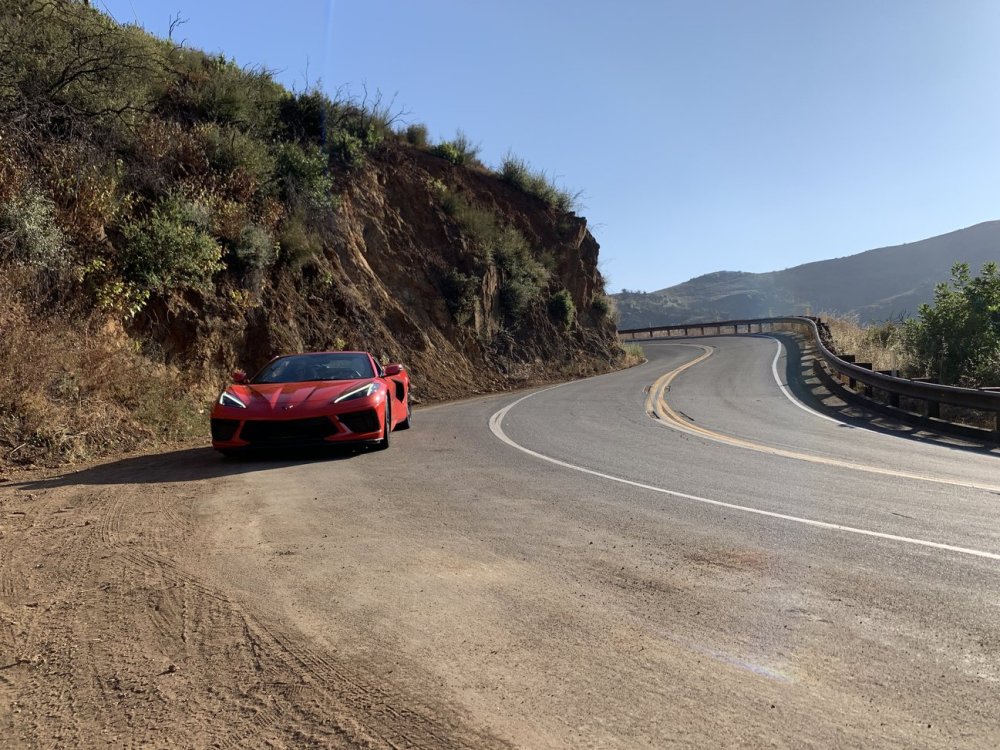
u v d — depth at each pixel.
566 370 28.22
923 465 8.17
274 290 16.02
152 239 11.98
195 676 2.89
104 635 3.29
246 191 15.55
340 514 5.61
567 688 2.77
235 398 8.36
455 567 4.27
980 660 3.01
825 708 2.61
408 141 29.14
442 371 21.80
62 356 9.25
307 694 2.73
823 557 4.47
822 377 20.42
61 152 11.41
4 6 11.47
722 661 3.00
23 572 4.19
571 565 4.31
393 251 23.11
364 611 3.55
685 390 18.44
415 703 2.66
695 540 4.87
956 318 17.50
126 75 13.45
